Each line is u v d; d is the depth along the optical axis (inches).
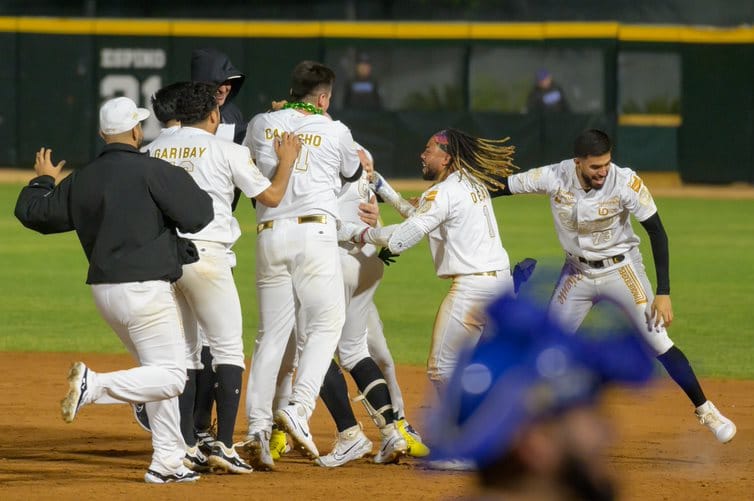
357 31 4146.2
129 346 784.3
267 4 5324.8
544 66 4215.1
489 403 207.9
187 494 774.5
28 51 4124.0
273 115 887.7
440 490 791.1
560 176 932.0
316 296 852.0
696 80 4138.8
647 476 845.8
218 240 823.1
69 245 2746.1
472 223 884.6
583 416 207.9
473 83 4244.6
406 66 4259.4
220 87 982.4
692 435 1029.8
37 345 1546.5
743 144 4136.3
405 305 1920.5
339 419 904.9
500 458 208.2
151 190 758.5
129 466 890.1
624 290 940.6
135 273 753.6
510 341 211.5
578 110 4207.7
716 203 3757.4
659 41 4146.2
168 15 5285.4
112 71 4111.7
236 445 880.9
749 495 781.9
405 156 4092.0
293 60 4116.6
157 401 765.9
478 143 901.8
